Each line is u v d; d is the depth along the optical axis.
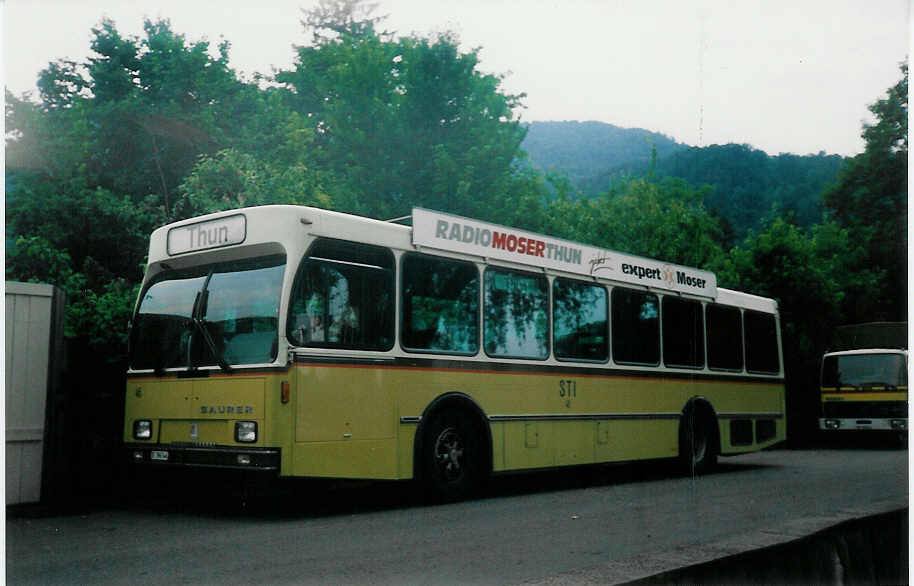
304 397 8.16
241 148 17.86
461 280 9.89
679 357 13.12
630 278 12.39
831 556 6.31
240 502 9.59
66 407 9.80
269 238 8.44
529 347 10.64
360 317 8.78
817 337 23.36
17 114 14.72
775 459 16.78
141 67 17.38
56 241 14.22
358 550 6.82
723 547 6.00
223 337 8.52
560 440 10.90
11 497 8.70
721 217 26.73
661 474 13.21
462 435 9.77
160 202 16.75
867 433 21.05
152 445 8.84
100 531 7.68
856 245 26.50
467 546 6.99
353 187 19.20
